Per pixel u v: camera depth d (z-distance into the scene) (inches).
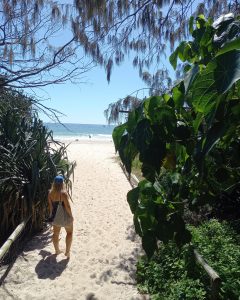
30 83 242.4
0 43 232.4
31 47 235.8
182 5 209.6
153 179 65.2
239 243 239.8
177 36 220.5
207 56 73.4
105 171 668.1
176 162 76.2
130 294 207.3
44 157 315.0
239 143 73.3
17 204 292.0
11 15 228.4
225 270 187.5
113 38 220.2
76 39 222.8
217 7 217.5
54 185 257.6
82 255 265.3
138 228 73.6
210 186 88.8
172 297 179.3
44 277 230.8
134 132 62.6
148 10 210.2
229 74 43.1
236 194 272.8
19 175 296.8
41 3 226.2
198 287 183.0
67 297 205.8
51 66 240.1
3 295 207.6
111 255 263.9
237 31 70.1
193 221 284.0
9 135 315.3
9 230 296.4
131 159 64.5
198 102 47.8
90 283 222.1
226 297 171.0
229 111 53.2
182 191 80.6
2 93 302.2
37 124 333.4
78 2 193.9
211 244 225.6
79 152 1064.2
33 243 286.8
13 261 252.5
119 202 424.8
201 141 55.2
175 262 209.2
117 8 204.2
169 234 73.7
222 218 287.9
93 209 394.0
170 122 62.4
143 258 233.6
